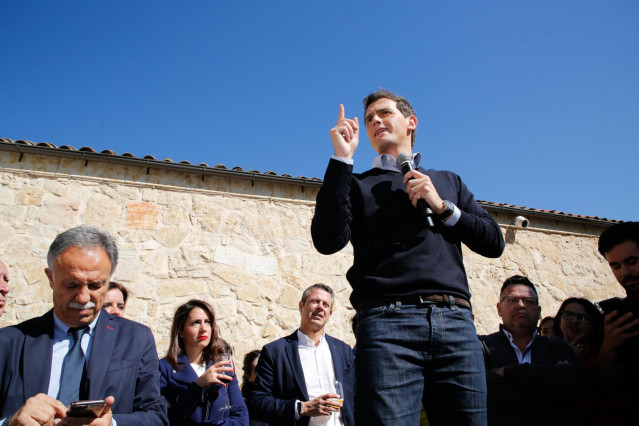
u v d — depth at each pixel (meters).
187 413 3.00
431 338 1.59
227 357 3.48
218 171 6.67
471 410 1.57
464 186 2.14
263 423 3.50
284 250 6.66
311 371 3.58
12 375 1.99
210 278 6.16
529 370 2.78
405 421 1.52
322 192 1.81
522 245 8.15
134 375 2.21
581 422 2.71
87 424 1.74
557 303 7.86
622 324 2.50
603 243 2.72
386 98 2.24
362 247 1.81
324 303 3.84
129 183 6.36
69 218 5.95
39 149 6.07
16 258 5.57
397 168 2.01
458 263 1.80
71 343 2.17
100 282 2.14
